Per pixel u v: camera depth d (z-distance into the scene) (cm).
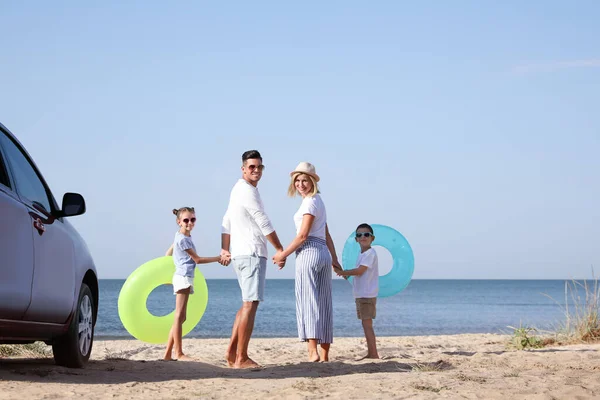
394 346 1055
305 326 689
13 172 481
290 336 2642
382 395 440
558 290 13950
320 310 689
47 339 527
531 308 6084
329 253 701
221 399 429
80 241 604
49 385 464
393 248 895
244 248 659
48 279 497
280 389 468
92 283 633
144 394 446
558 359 691
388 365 638
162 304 6619
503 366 631
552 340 1024
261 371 601
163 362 680
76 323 574
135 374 565
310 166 689
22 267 447
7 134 504
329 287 697
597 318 1046
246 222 661
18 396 416
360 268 777
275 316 4347
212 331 2964
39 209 507
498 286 19200
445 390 463
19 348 802
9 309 429
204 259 774
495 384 493
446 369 604
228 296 8744
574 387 479
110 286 14125
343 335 2658
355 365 642
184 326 1010
